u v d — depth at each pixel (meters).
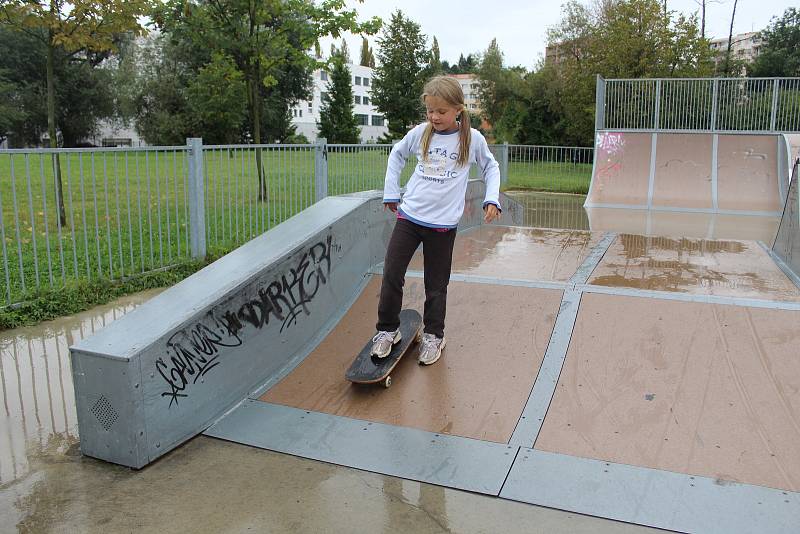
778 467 2.75
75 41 8.31
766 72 38.41
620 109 17.48
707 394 3.27
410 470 2.88
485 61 48.16
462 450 3.00
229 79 11.91
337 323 4.39
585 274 4.88
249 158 7.50
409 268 5.11
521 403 3.33
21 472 2.98
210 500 2.71
